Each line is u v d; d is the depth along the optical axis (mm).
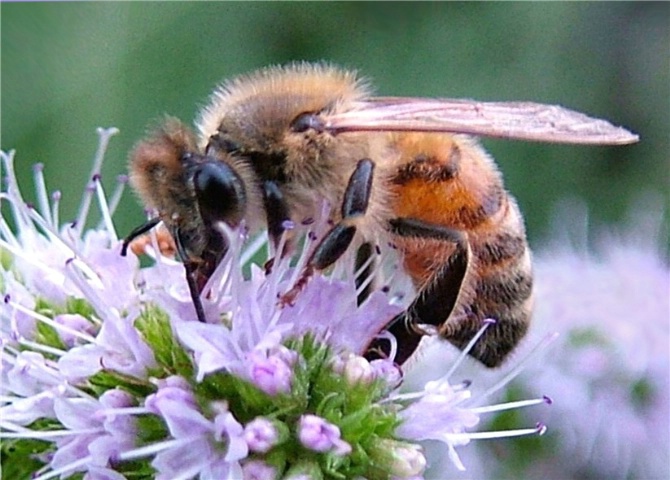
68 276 73
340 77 77
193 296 73
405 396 74
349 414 73
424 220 77
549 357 94
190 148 75
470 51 111
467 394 75
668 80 116
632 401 95
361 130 76
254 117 76
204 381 73
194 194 74
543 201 109
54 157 100
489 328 79
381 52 110
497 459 94
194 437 72
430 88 110
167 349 73
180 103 104
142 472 72
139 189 75
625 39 116
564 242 102
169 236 75
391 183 77
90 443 72
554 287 96
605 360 95
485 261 78
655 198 110
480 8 112
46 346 74
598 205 110
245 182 75
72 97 101
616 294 96
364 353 75
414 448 73
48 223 76
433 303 76
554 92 113
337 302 75
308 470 72
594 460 95
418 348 77
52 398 73
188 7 105
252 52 106
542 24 113
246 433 71
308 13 108
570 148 110
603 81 114
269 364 72
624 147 111
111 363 73
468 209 78
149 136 75
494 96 112
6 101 100
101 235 76
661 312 96
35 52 101
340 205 76
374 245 76
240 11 106
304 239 76
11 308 75
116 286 74
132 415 72
